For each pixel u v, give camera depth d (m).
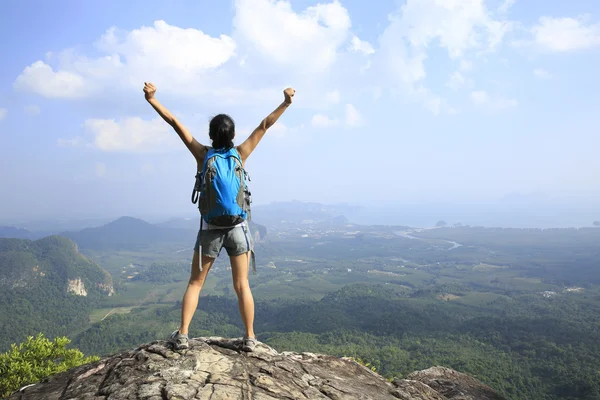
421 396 4.76
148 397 3.16
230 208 3.95
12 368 13.77
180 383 3.35
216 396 3.21
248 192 4.25
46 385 3.80
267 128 4.34
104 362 4.02
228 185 3.96
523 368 110.75
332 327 170.88
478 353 124.38
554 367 108.94
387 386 4.71
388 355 118.94
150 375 3.51
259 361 4.05
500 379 98.19
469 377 7.25
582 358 115.12
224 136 4.16
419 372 7.24
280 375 3.85
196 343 4.18
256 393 3.41
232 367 3.76
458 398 6.15
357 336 152.75
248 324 4.30
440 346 133.38
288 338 134.25
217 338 4.50
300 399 3.52
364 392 4.16
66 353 15.30
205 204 4.03
